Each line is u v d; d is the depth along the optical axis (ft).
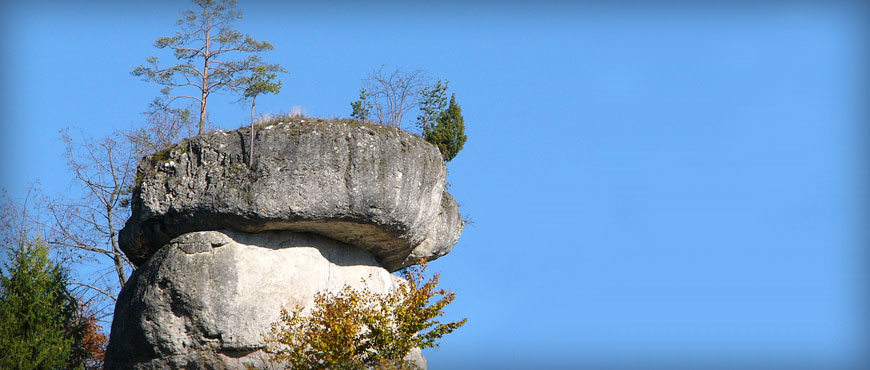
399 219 92.89
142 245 94.84
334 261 94.84
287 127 90.99
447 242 104.27
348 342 85.56
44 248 103.14
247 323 88.89
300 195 89.04
